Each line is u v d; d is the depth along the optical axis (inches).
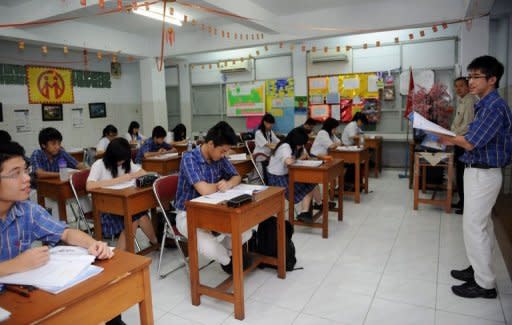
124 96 327.0
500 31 207.9
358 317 83.2
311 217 137.9
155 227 124.0
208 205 81.7
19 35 208.8
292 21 234.1
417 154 164.4
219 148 92.8
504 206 148.9
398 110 262.7
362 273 105.3
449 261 111.3
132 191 103.3
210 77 330.0
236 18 203.0
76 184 119.3
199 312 87.9
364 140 235.1
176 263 116.6
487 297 88.7
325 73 281.4
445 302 88.1
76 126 286.7
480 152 83.2
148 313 54.8
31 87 254.5
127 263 52.7
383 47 260.8
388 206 175.5
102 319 47.8
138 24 250.2
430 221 150.8
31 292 44.7
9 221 55.2
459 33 233.1
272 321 83.0
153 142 211.0
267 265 110.3
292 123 299.0
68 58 279.1
